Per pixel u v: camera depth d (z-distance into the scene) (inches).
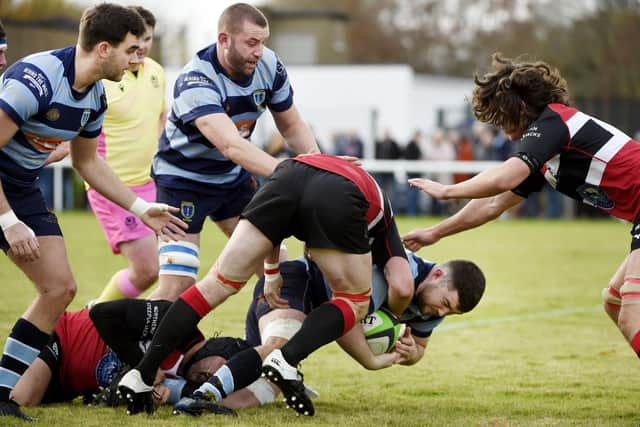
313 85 3558.1
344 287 627.8
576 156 642.2
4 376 622.2
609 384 780.0
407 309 700.7
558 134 636.1
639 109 3843.5
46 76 607.8
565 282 1509.6
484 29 6077.8
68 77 616.7
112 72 617.6
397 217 2837.1
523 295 1365.7
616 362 884.6
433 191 648.4
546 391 751.7
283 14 5994.1
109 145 916.0
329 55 6053.2
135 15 615.5
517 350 948.6
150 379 625.3
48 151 639.1
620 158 633.6
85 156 679.1
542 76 658.2
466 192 639.1
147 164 934.4
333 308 626.5
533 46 5036.9
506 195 734.5
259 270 796.6
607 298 696.4
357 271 624.1
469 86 3969.0
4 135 597.0
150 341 652.1
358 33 6648.6
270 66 778.2
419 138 2896.2
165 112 967.0
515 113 660.7
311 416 638.5
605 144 636.7
